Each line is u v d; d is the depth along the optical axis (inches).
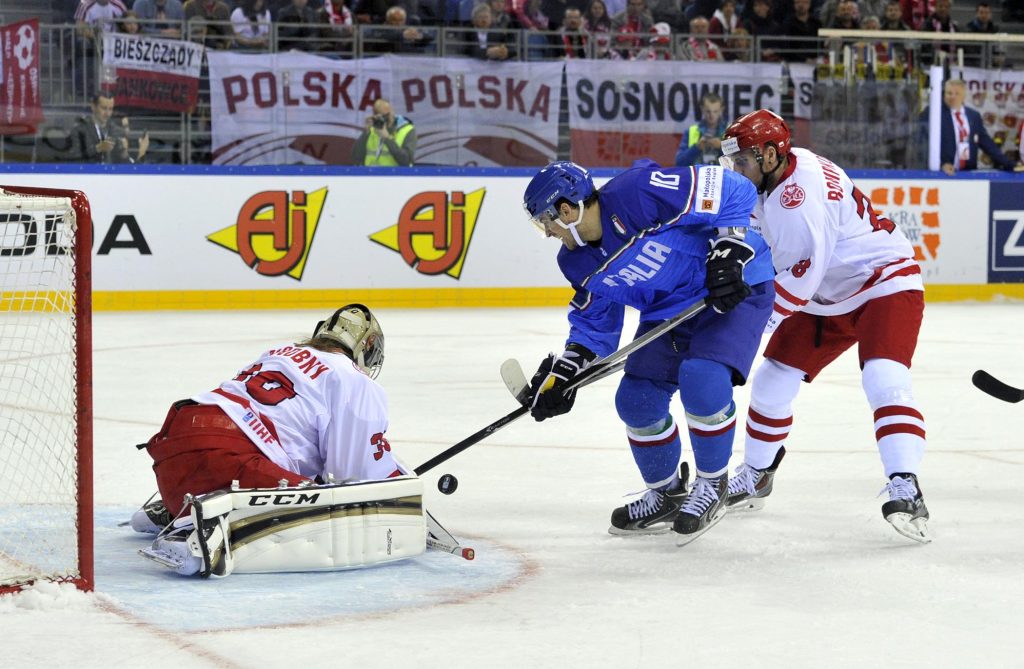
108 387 534.9
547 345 716.7
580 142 997.2
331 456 261.4
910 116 1045.2
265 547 246.7
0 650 197.3
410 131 959.6
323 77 954.1
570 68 988.6
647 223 269.3
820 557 270.1
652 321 289.9
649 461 291.7
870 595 237.3
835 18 1077.8
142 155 928.9
